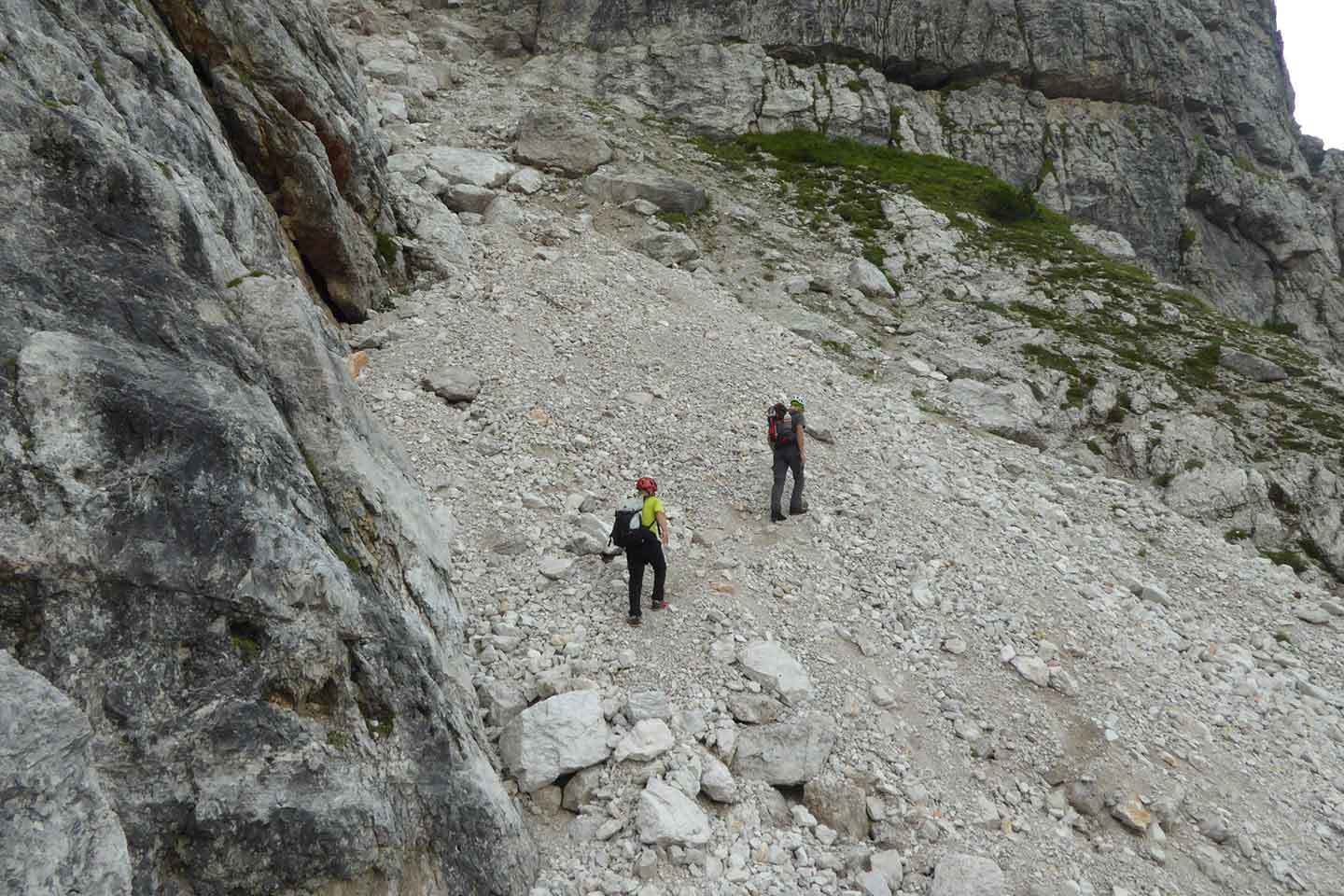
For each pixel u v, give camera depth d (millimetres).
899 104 30719
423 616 6723
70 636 4270
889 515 11547
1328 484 15141
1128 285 21906
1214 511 14867
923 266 21734
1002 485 13766
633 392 13141
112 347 4941
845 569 10258
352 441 6648
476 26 32031
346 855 4840
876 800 7309
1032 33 32469
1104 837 7645
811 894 6305
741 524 10750
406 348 12766
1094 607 10883
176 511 4738
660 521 8633
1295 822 8266
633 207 21156
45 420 4430
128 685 4402
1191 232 32281
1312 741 9477
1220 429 16328
